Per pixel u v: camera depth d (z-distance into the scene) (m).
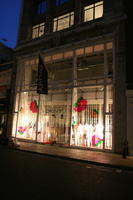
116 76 12.86
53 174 6.43
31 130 16.92
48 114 16.36
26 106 17.95
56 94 16.36
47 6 18.78
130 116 11.83
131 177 6.77
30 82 18.53
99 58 14.71
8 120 18.64
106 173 7.16
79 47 15.19
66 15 17.47
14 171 6.49
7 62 20.64
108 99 13.36
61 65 16.84
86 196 4.52
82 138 13.98
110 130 12.61
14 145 12.81
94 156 10.60
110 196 4.65
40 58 15.76
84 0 16.39
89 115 14.10
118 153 11.76
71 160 9.66
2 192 4.46
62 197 4.34
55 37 16.80
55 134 15.55
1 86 20.72
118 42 13.16
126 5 13.35
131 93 11.92
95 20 14.80
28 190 4.68
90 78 14.29
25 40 19.61
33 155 10.55
